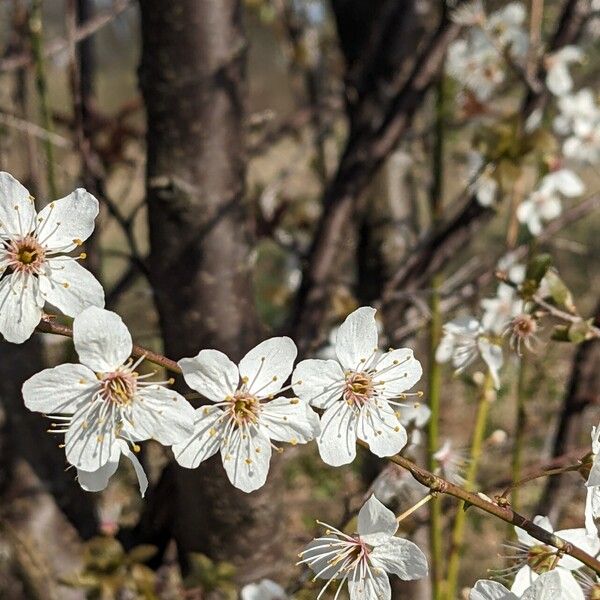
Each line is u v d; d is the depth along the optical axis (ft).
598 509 0.59
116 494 1.16
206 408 0.54
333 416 0.56
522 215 1.08
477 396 0.85
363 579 0.57
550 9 1.30
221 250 0.77
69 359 0.89
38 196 0.97
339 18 1.24
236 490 0.79
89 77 1.07
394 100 0.97
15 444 0.85
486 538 1.30
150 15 0.74
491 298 1.02
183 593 0.80
